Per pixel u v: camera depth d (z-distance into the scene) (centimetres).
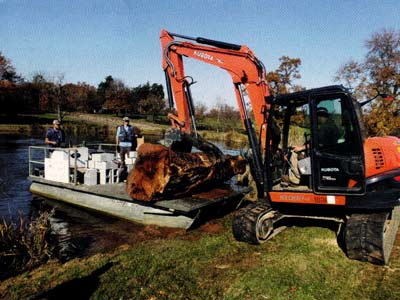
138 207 690
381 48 2039
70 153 851
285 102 544
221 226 641
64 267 463
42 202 852
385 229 474
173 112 695
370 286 376
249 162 859
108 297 370
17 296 383
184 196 662
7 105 4634
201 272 425
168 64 685
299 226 600
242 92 629
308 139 566
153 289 384
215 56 644
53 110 4828
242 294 367
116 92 5488
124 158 879
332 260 443
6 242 514
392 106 1816
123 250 530
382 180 439
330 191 467
